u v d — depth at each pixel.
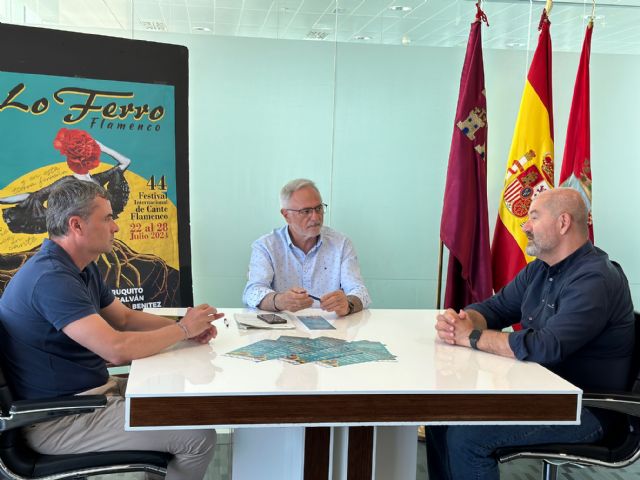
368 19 3.68
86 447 1.91
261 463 2.10
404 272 3.86
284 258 2.98
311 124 3.69
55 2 3.37
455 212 3.37
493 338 2.04
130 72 3.06
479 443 2.05
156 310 2.53
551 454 2.04
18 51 2.83
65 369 1.95
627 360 2.17
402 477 2.19
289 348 2.00
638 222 3.96
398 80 3.74
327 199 3.75
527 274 2.49
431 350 2.04
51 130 2.90
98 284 2.22
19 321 1.90
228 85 3.60
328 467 1.86
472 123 3.37
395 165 3.79
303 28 3.63
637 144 3.92
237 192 3.67
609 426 2.08
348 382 1.67
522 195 3.44
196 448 1.94
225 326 2.30
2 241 2.80
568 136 3.54
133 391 1.55
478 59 3.38
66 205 1.96
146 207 3.12
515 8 3.76
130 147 3.07
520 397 1.68
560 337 1.99
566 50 3.82
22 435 1.87
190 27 3.54
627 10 3.82
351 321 2.45
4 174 2.81
